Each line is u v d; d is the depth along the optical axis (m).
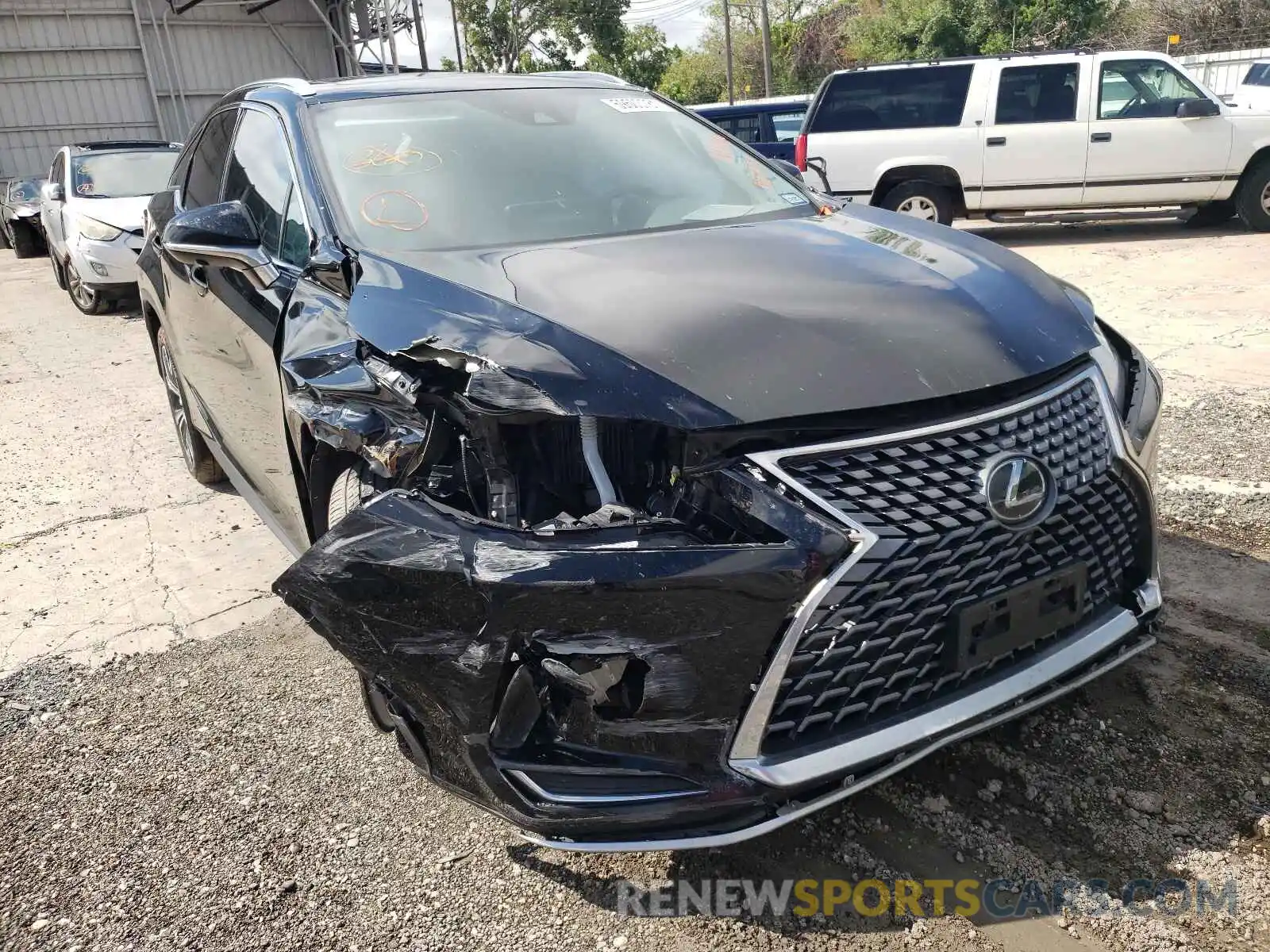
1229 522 3.91
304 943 2.25
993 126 11.27
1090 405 2.38
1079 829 2.40
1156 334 6.75
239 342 3.41
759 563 1.95
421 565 2.08
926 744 2.13
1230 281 8.27
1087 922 2.13
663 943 2.18
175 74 22.83
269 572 4.19
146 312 5.04
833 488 2.02
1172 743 2.66
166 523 4.79
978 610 2.12
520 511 2.19
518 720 2.06
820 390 2.09
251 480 3.84
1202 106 10.70
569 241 2.99
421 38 24.03
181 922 2.33
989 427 2.16
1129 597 2.53
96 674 3.45
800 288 2.49
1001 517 2.09
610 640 1.98
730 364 2.15
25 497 5.25
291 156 3.41
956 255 2.81
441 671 2.07
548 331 2.27
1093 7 31.61
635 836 2.05
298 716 3.13
